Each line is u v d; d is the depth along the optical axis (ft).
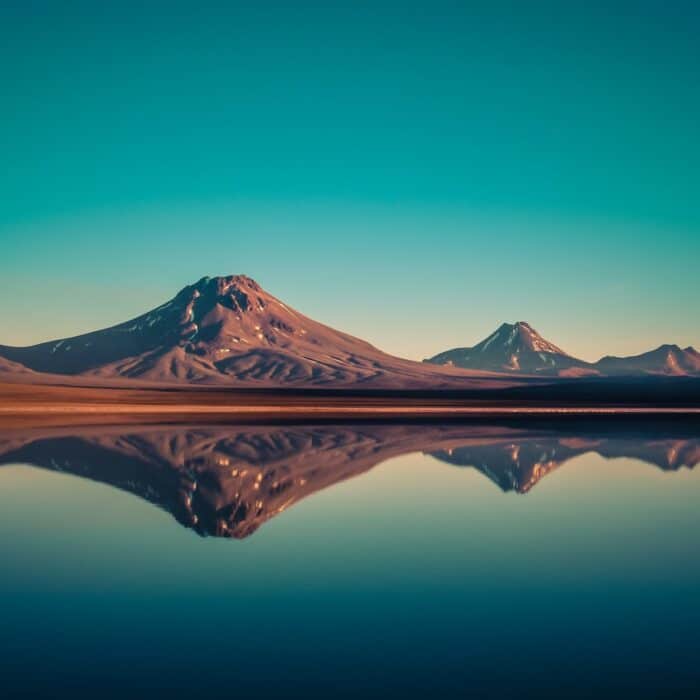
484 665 29.19
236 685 27.22
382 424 199.52
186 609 35.63
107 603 36.50
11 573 41.96
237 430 167.53
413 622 34.12
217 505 65.72
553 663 29.48
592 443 138.10
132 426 176.55
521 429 180.96
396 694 26.55
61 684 27.22
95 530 54.24
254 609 35.70
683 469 97.66
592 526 57.93
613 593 39.09
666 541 52.39
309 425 191.62
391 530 55.26
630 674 28.43
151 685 27.20
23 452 109.91
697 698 26.40
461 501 69.56
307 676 28.07
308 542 50.75
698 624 34.24
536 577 42.16
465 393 589.73
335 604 36.65
